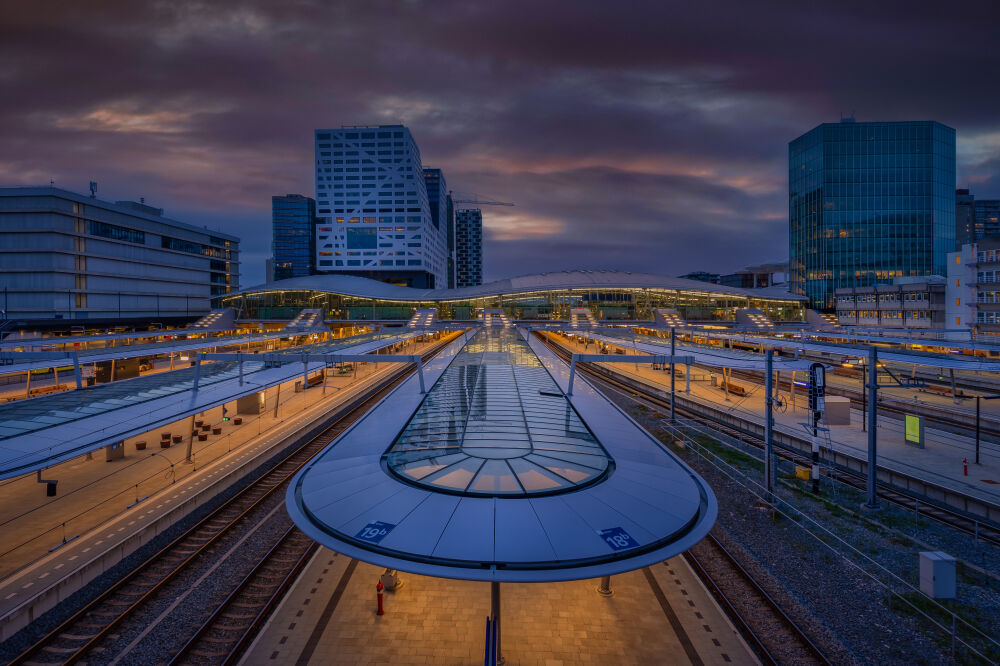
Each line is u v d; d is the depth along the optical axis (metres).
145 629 12.82
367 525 11.35
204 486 20.53
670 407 37.94
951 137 99.44
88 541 15.86
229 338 61.94
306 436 30.95
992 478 21.88
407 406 23.59
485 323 99.31
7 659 11.77
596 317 103.06
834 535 17.25
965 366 29.61
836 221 99.81
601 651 11.89
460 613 13.15
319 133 152.25
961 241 157.75
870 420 20.17
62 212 75.00
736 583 14.87
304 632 12.38
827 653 12.02
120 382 29.67
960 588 14.77
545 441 17.08
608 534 11.02
